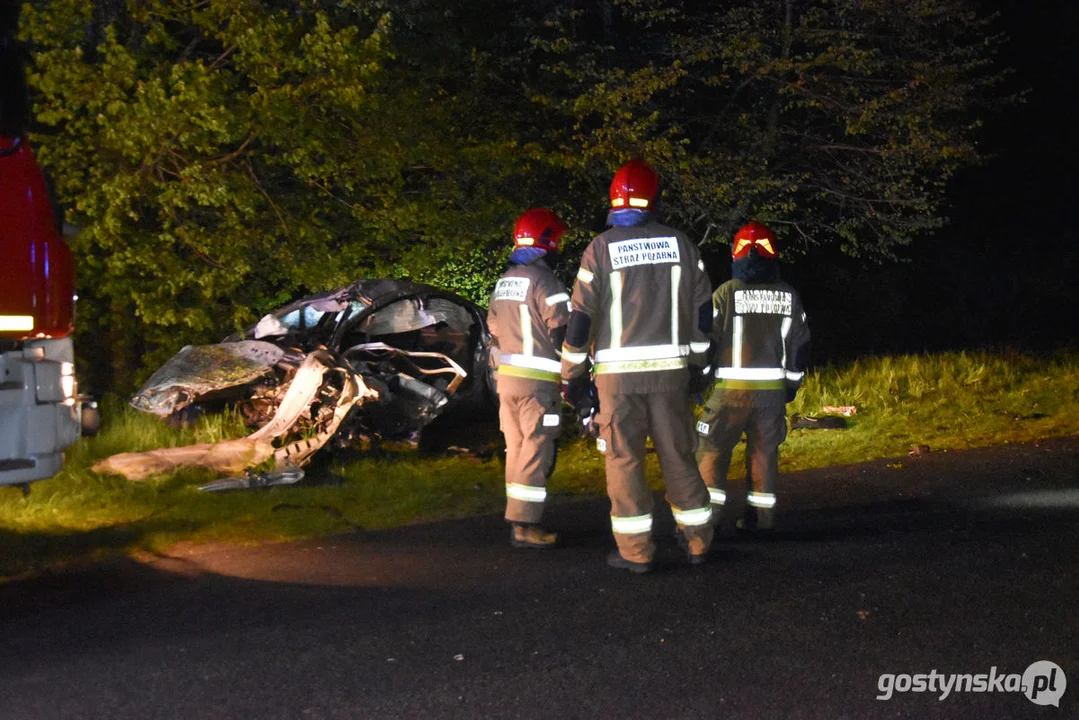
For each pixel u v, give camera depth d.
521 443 6.05
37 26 10.03
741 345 6.05
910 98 14.66
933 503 6.91
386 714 3.71
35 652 4.38
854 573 5.31
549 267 6.18
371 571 5.59
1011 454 8.42
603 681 3.96
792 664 4.09
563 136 15.31
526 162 14.40
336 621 4.71
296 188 12.52
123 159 10.46
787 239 18.48
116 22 11.48
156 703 3.83
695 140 16.42
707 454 6.18
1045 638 4.34
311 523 6.69
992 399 10.96
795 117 16.25
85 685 4.00
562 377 5.55
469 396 10.66
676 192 15.09
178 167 10.58
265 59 10.67
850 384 11.66
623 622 4.63
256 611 4.90
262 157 11.78
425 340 10.84
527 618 4.71
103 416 9.48
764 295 6.06
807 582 5.18
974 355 13.04
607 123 14.29
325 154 11.26
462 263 14.45
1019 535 5.98
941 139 14.66
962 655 4.16
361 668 4.13
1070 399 10.74
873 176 15.44
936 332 22.23
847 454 8.85
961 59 15.73
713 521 6.18
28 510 6.86
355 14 13.63
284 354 9.05
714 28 15.31
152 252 10.48
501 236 13.48
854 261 22.16
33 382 5.19
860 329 21.88
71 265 5.47
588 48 16.06
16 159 5.17
